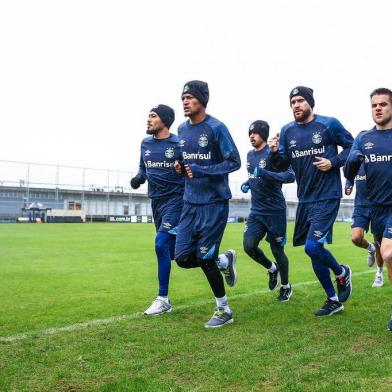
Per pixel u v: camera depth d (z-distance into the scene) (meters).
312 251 5.11
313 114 5.33
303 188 5.33
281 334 4.35
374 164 4.60
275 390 3.00
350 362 3.49
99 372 3.38
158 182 5.65
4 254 12.43
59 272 9.01
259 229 6.39
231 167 4.83
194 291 6.95
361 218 5.29
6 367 3.48
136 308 5.69
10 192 48.59
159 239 5.49
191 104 4.94
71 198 52.22
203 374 3.30
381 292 6.54
